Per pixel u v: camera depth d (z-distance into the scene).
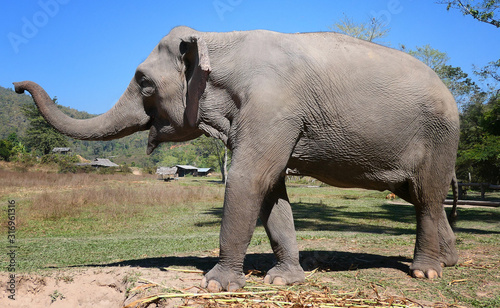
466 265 5.11
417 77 4.34
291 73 4.04
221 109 4.30
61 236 10.70
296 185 50.34
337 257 5.73
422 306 3.64
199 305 3.59
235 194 3.93
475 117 36.00
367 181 4.48
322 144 4.21
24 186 27.22
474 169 30.17
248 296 3.79
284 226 4.48
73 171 51.56
